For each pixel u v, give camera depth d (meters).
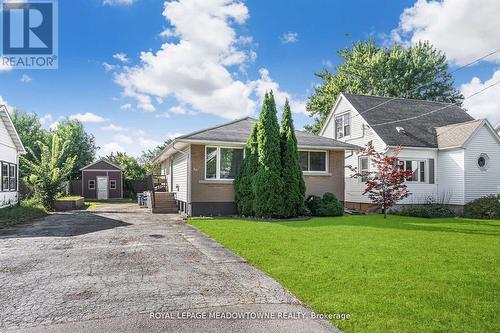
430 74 32.69
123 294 4.68
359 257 6.77
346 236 9.33
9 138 19.55
